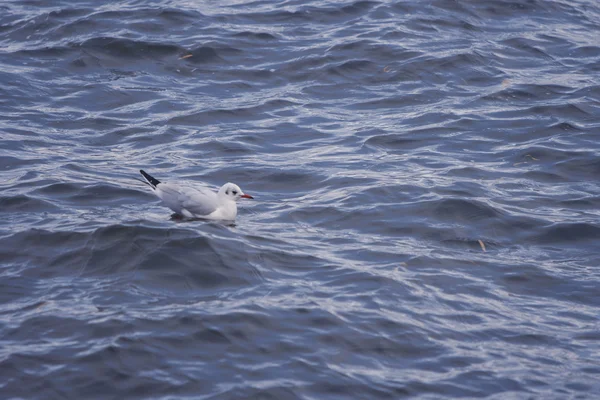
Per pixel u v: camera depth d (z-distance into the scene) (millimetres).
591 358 11336
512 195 16828
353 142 19672
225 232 14266
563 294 13164
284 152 19141
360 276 13148
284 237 14562
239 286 12633
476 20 27250
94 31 25875
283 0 28953
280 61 24375
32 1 28875
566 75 23781
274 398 10047
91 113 21156
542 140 19688
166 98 22062
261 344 11094
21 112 20938
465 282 13344
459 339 11641
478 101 22062
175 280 12672
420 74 23562
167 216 15078
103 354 10695
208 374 10445
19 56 24297
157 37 25484
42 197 15906
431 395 10312
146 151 18984
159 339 11039
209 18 27047
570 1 29375
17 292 12352
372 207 16031
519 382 10688
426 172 17875
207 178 17469
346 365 10812
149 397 10008
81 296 12172
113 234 13727
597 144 19453
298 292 12523
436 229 15250
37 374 10344
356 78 23484
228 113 21250
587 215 15969
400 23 26531
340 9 27781
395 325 11789
